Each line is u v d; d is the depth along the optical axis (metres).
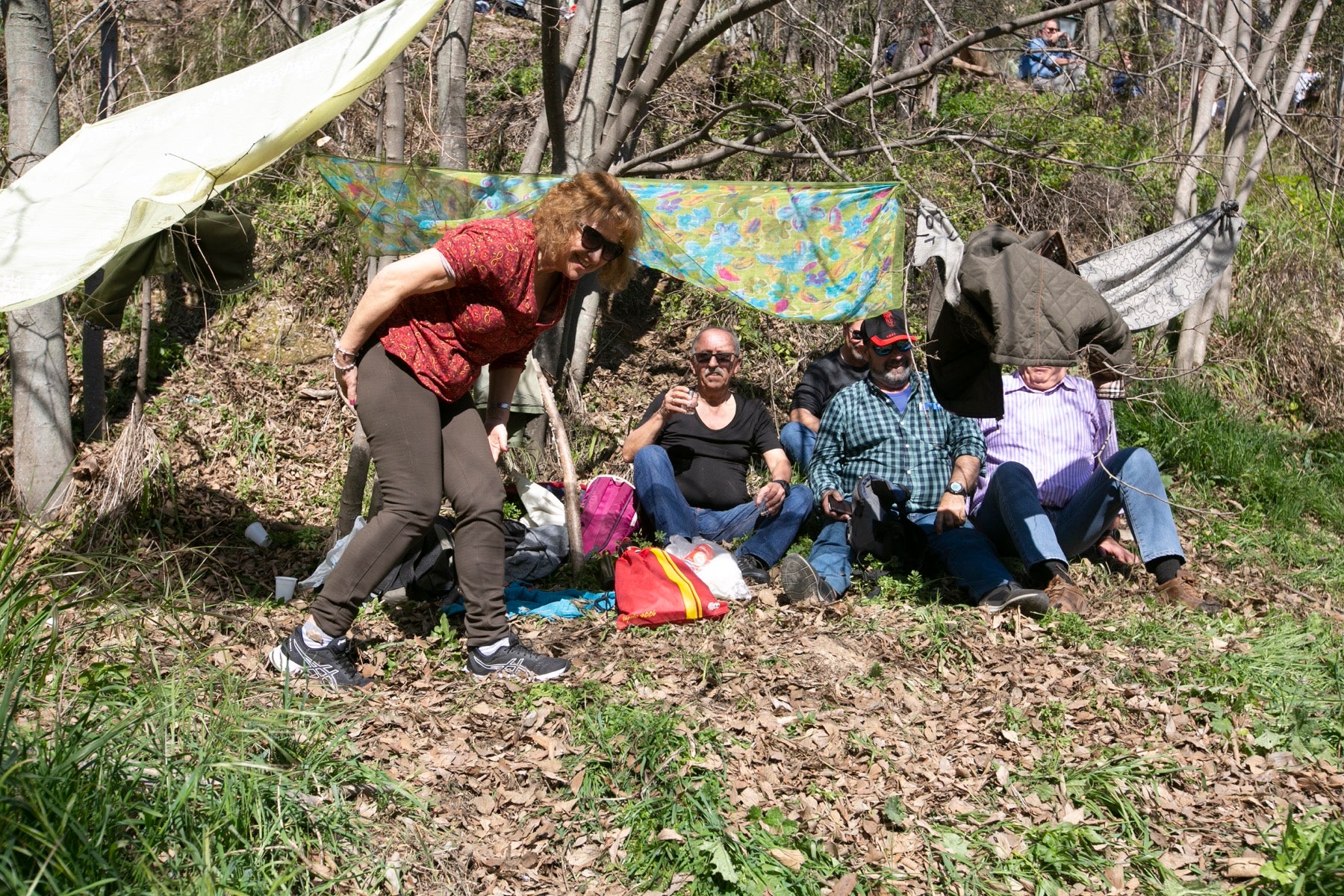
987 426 5.52
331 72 4.00
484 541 3.75
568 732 3.43
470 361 3.62
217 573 4.72
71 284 3.38
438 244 3.41
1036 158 6.30
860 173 7.82
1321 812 3.27
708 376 5.43
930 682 4.02
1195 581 5.02
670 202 5.10
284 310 6.86
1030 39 7.70
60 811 2.38
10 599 3.10
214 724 2.96
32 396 5.08
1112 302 6.46
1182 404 7.42
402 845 2.86
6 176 5.04
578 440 6.51
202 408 6.20
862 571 4.98
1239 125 8.05
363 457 4.92
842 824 3.13
